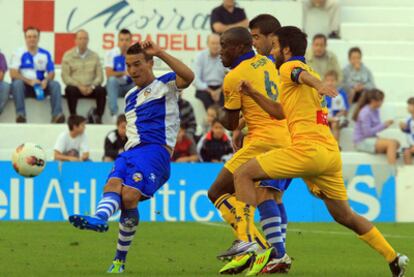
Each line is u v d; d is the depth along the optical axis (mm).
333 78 47500
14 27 53156
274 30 24281
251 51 23469
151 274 23062
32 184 41281
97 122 48750
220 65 48469
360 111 46906
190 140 44719
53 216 41375
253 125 23641
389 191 43062
